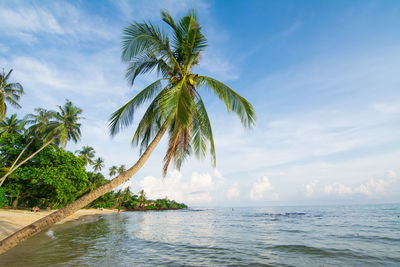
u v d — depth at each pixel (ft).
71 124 98.07
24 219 62.54
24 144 96.02
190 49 24.04
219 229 66.23
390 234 49.70
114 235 49.62
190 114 20.12
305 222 92.02
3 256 27.63
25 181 95.14
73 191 100.58
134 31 21.76
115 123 23.95
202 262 25.89
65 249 32.35
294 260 26.78
